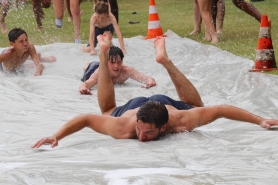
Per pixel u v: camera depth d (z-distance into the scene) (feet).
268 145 18.51
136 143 19.03
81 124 19.90
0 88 30.01
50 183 14.67
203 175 15.14
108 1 48.52
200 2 45.98
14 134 21.34
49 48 42.24
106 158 17.02
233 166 16.07
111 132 20.02
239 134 20.01
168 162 16.48
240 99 27.17
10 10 68.39
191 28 56.13
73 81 32.45
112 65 30.71
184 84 21.88
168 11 70.49
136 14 69.15
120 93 28.99
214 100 26.96
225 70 33.96
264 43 33.83
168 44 43.50
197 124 20.38
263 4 69.26
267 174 15.11
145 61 38.14
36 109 25.61
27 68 36.27
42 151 19.02
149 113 18.90
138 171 15.69
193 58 38.68
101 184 14.55
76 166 16.25
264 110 24.82
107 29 41.55
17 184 14.71
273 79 30.71
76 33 46.09
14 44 34.65
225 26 54.65
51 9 73.51
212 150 17.79
